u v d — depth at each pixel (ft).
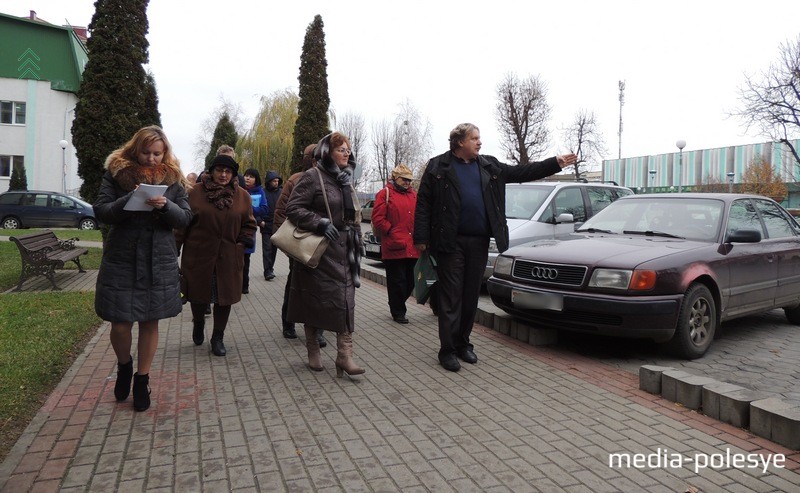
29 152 118.52
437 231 17.12
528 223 31.19
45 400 14.30
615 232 23.12
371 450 11.56
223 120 186.39
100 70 43.32
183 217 13.26
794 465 11.03
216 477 10.37
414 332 22.31
